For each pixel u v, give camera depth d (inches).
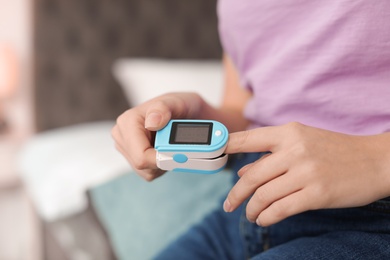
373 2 20.6
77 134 65.6
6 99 85.8
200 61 83.8
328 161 17.6
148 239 39.4
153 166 21.0
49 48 74.4
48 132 76.0
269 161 18.2
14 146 80.9
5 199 87.7
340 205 17.6
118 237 41.4
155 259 28.8
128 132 21.3
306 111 24.1
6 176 80.8
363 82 22.2
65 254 56.4
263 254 21.4
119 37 78.1
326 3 22.1
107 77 77.9
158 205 42.3
